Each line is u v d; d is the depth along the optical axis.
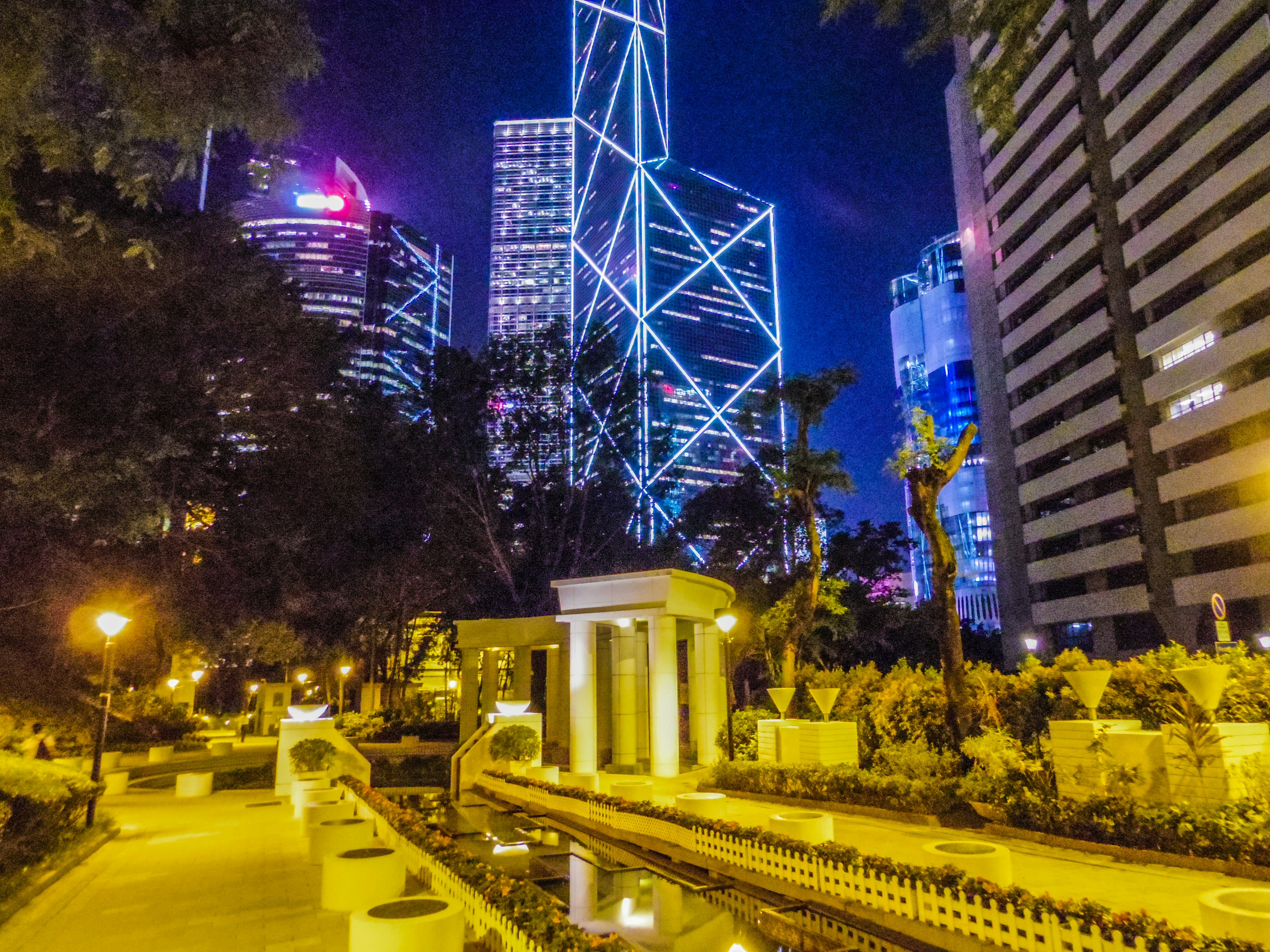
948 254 185.12
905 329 182.12
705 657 27.77
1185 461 50.47
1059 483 61.19
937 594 17.83
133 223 15.42
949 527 161.38
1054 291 63.50
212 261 19.44
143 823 17.83
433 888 9.69
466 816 18.41
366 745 40.59
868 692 22.53
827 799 17.25
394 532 39.09
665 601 24.12
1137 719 14.63
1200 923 7.89
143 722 42.62
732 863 11.36
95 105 8.80
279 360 24.61
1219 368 46.66
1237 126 44.94
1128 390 54.00
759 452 36.97
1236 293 45.06
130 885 11.30
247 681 71.81
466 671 30.67
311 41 8.73
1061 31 61.09
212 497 25.39
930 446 18.59
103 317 16.08
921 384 175.38
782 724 20.97
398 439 41.59
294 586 28.86
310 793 17.09
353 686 69.62
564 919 6.57
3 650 18.81
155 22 8.01
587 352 51.44
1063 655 17.34
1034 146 65.69
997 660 70.56
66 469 15.31
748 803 18.70
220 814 19.31
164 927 9.03
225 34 8.39
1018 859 11.41
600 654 33.75
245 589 27.23
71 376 15.80
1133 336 53.91
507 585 50.62
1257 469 44.34
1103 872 10.41
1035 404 64.12
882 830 14.25
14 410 15.21
